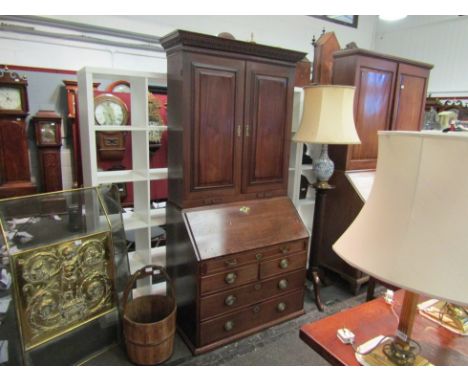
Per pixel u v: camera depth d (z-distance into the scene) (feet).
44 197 5.19
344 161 8.62
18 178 11.03
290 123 7.31
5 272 4.90
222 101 6.28
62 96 11.66
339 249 2.81
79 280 5.49
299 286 7.47
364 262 2.51
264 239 6.71
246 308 6.71
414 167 2.32
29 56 10.89
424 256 2.23
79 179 12.01
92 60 11.81
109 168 10.99
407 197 2.36
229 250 6.23
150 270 6.24
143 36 12.34
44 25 10.82
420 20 17.02
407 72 8.77
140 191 7.39
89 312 5.71
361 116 8.32
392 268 2.33
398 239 2.36
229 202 6.84
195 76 5.90
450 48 16.08
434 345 3.46
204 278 6.03
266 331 7.07
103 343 6.19
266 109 6.86
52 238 5.19
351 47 9.28
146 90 6.57
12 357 5.07
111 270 5.98
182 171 6.21
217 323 6.39
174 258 6.91
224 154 6.56
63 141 12.09
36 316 5.01
